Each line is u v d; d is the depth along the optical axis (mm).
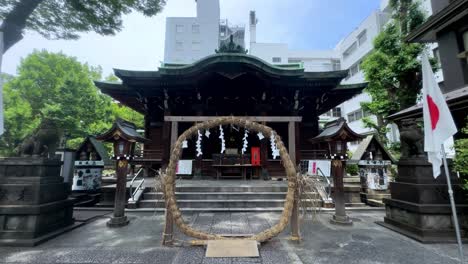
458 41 6984
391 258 3672
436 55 11961
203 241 4328
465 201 4609
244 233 4918
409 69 10047
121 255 3803
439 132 3490
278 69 10336
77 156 8336
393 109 10922
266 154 11312
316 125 13062
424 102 3723
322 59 32719
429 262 3523
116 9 6707
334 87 11422
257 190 8016
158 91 11586
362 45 23625
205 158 13102
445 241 4281
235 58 10266
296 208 4570
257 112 11930
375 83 11430
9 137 17562
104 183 9453
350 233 4969
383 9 22094
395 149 11727
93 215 6473
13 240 4172
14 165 4605
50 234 4574
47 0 6000
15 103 19047
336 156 5809
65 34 6941
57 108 17234
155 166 12031
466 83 6672
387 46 10852
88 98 19297
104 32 7262
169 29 36656
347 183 8953
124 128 5812
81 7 6348
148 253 3898
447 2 7531
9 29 5652
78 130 18188
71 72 20203
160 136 12547
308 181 4805
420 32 7680
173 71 10086
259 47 32750
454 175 4773
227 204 7199
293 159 4957
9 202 4383
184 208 7016
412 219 4793
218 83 11539
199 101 11930
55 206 4773
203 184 8812
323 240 4543
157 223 5754
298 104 11891
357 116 23953
